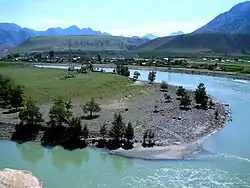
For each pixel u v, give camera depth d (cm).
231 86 17625
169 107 11131
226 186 5681
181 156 7094
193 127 9062
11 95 10425
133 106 11181
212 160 6888
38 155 7412
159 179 5988
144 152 7269
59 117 8394
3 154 7475
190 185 5722
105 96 12862
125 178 6069
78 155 7325
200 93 11638
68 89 13600
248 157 7081
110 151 7381
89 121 9119
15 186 5025
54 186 5800
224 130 9075
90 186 5791
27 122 8769
